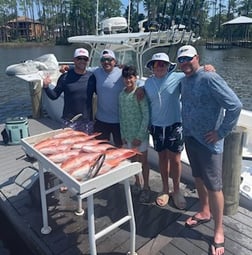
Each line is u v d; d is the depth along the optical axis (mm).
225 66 21922
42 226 2709
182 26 4645
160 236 2539
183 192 3178
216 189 2311
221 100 2098
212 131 2215
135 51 4637
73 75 3162
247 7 50531
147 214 2830
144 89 2732
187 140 2404
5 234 2998
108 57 3006
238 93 13500
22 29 60219
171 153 2787
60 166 2031
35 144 2420
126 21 5523
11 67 7105
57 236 2578
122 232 2607
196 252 2363
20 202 3084
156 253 2363
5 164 4027
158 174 3621
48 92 3287
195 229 2607
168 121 2693
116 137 3271
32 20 61344
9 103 10000
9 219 2932
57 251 2420
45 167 2184
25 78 6477
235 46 42438
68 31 55719
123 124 2908
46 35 59219
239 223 2666
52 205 2988
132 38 4477
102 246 2451
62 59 25969
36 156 2279
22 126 4746
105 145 2332
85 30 51938
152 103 2695
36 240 2543
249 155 3611
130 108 2807
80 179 1898
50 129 5602
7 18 61031
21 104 9828
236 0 50438
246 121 3965
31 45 53125
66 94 3174
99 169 1906
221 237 2400
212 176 2297
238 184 2695
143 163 2959
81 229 2654
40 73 7039
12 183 3469
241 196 2916
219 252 2320
